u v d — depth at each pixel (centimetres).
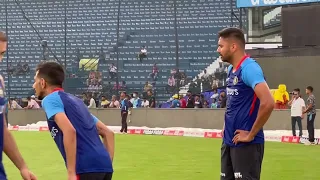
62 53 3750
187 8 3838
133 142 2058
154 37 3750
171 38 3716
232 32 571
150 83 3294
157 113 2752
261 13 3212
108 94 3238
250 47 3170
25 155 1577
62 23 3994
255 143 562
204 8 3806
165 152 1658
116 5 3991
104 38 3838
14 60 3797
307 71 2664
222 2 3791
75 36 3906
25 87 3475
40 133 2592
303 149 1747
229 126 576
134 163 1373
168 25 3797
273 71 2752
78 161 481
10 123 3062
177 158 1487
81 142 487
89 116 509
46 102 490
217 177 1125
